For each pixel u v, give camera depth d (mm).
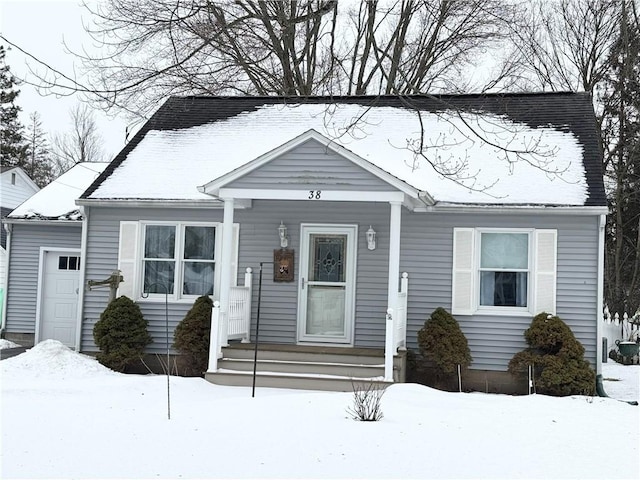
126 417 9086
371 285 14094
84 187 19875
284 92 23438
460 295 13688
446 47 24703
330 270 14312
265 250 14477
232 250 14547
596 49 28406
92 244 15086
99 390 11289
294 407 9836
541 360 12703
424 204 13297
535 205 13195
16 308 18797
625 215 29609
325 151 12344
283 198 12719
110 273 14984
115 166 15703
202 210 14750
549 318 12945
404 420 9156
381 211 14125
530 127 15312
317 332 14305
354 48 25484
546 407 10586
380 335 13992
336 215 14273
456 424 9078
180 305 14633
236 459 7004
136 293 14750
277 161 12703
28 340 18719
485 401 11031
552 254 13336
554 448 7938
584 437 8578
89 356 14820
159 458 6992
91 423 8672
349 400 10430
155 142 16422
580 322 13203
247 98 17734
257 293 14453
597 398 11758
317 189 12539
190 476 6395
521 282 13648
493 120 15680
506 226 13617
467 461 7180
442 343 13000
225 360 12867
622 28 27578
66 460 6875
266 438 7891
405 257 13977
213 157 15672
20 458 6918
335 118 16359
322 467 6777
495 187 13812
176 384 11930
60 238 18547
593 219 13266
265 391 11961
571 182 13617
